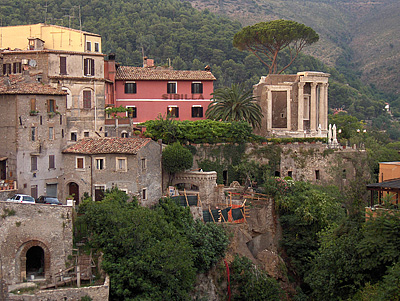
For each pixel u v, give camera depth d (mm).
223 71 161000
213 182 74562
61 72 72688
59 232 51594
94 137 71125
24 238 50531
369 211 53188
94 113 75188
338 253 55344
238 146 85250
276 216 76188
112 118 78562
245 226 71562
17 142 62062
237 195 77625
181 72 90812
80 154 66125
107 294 48438
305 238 74375
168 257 52656
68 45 78750
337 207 77438
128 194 64750
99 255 52906
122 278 50219
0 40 81062
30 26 79812
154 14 182375
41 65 72125
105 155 65438
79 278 49906
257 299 64188
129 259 51344
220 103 88000
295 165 89562
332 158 92438
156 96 88250
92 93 75000
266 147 87562
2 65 74000
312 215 74312
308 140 91062
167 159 71750
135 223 53969
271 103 96875
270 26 105312
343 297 54844
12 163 62250
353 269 53156
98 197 65625
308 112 100812
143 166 66500
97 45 81000
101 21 165000
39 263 53000
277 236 75750
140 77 87062
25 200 57094
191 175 73625
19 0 150125
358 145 107438
